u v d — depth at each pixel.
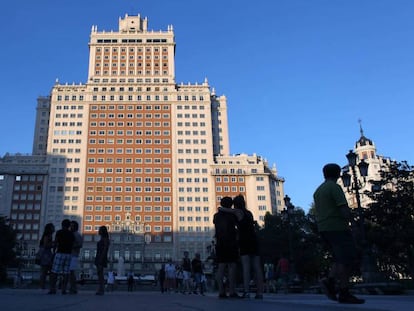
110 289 45.94
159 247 134.25
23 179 138.62
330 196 9.10
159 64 155.25
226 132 158.38
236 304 7.49
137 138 145.88
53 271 14.25
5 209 134.75
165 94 151.25
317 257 75.56
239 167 144.88
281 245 74.38
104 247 16.23
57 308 5.98
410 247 48.19
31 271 127.62
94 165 141.75
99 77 152.00
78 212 136.12
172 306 6.73
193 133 147.88
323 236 9.29
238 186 143.00
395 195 49.00
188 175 143.00
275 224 79.62
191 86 153.50
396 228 46.84
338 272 8.88
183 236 136.25
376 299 11.85
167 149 145.50
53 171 139.88
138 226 135.00
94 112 147.62
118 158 143.12
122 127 146.75
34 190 137.50
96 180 140.25
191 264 29.47
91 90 149.38
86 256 131.38
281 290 33.91
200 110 150.50
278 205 148.62
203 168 144.12
